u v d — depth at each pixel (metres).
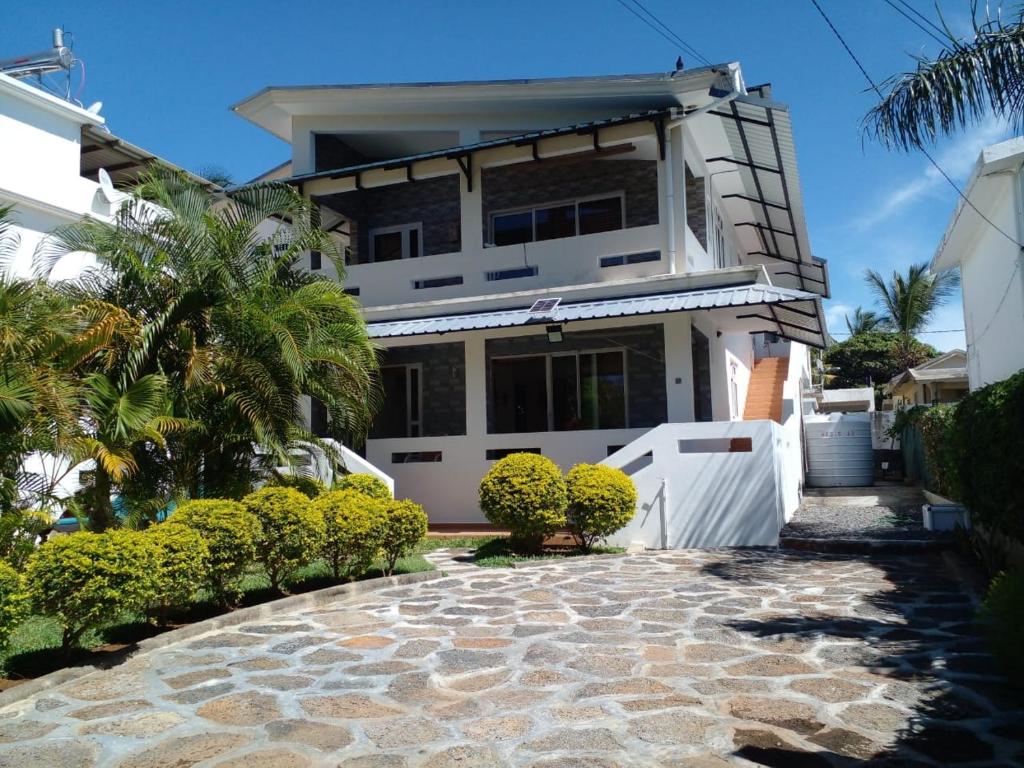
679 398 15.41
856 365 47.47
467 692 5.92
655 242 16.44
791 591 9.38
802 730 5.04
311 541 9.00
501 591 9.82
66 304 9.61
